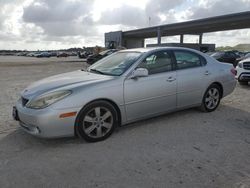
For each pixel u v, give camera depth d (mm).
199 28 50562
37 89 4129
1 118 5418
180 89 5102
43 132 3766
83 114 3965
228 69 6117
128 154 3717
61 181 3029
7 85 10391
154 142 4141
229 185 2920
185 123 5055
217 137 4352
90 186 2922
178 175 3133
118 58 5062
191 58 5453
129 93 4387
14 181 3029
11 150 3869
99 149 3896
